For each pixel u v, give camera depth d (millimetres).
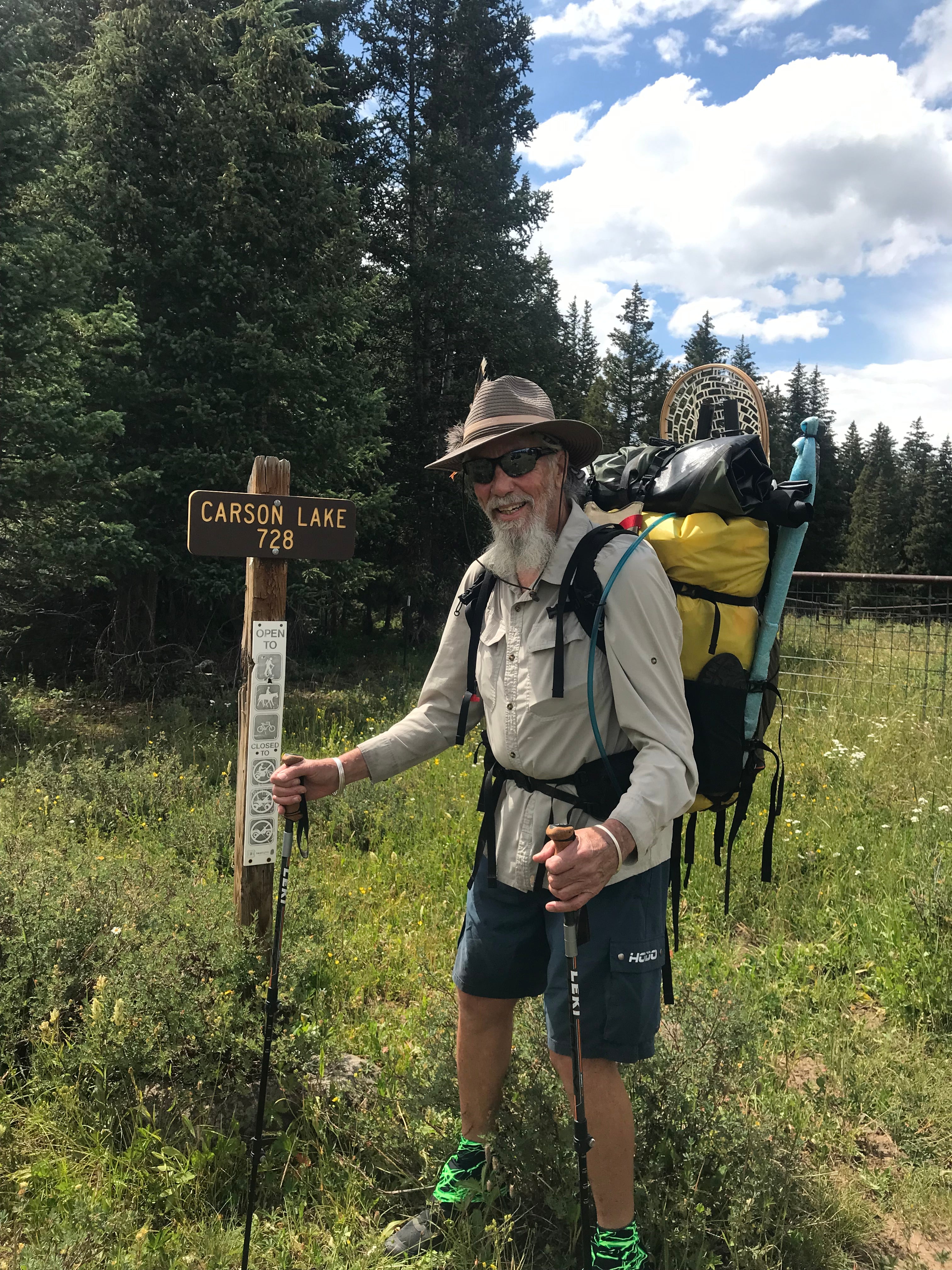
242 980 2775
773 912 4203
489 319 18016
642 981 1783
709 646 1917
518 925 2008
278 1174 2367
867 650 10367
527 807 1906
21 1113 2471
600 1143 1830
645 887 1812
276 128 10961
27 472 7977
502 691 1904
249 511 2965
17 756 7031
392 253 18734
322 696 11164
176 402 10273
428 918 4129
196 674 10844
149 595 11234
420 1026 3076
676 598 1861
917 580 7082
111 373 9414
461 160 18359
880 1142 2689
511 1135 2318
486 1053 2162
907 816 5160
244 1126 2492
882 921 3893
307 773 2127
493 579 2027
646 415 45688
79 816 5277
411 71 19469
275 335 10688
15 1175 2223
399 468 18562
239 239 10797
